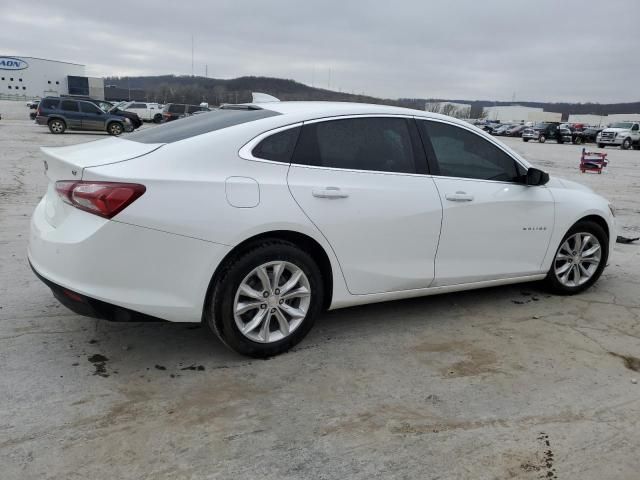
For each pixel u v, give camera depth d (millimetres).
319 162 3457
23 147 17344
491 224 4152
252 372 3277
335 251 3479
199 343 3639
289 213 3248
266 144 3311
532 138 45938
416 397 3070
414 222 3744
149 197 2914
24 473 2322
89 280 2916
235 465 2441
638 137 39156
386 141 3760
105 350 3477
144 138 3451
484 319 4262
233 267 3158
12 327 3721
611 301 4797
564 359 3619
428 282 3951
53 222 3156
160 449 2527
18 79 92000
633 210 10258
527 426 2828
